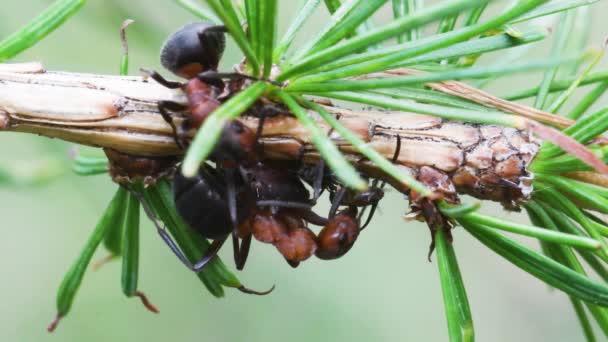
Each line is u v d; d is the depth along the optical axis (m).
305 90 0.09
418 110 0.08
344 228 0.10
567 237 0.09
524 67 0.08
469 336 0.09
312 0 0.09
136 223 0.09
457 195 0.09
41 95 0.09
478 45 0.09
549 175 0.09
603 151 0.09
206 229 0.09
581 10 0.09
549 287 0.10
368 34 0.08
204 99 0.09
